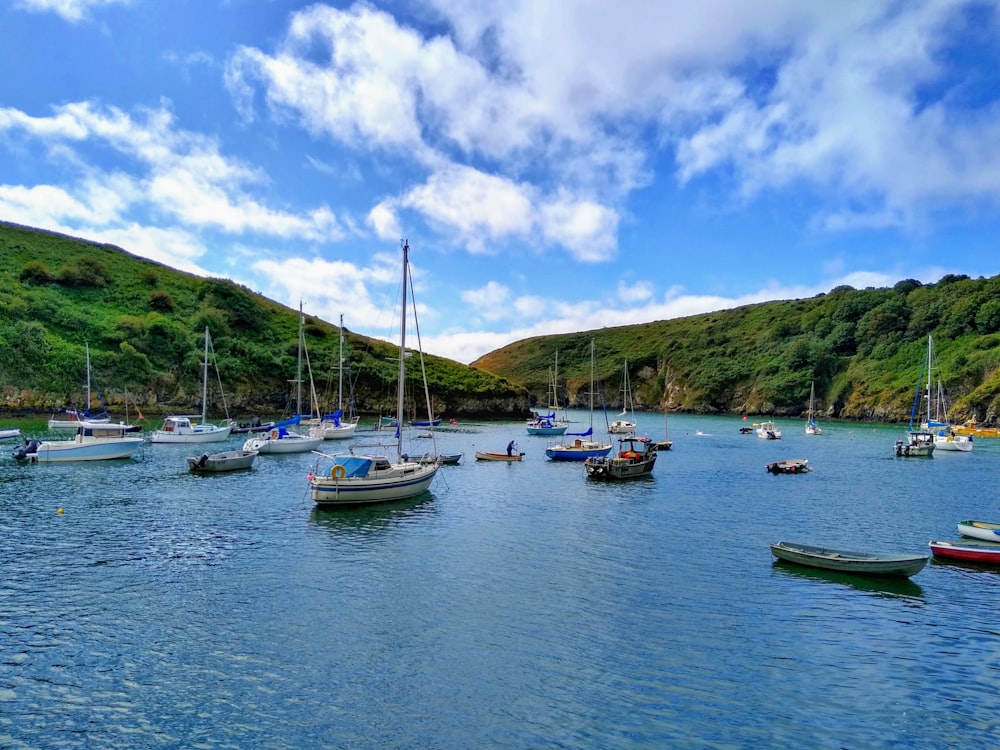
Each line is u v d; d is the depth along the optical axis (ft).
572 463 182.91
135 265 423.64
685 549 84.84
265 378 356.59
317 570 72.43
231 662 49.06
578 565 76.48
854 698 45.21
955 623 59.77
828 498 130.00
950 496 134.51
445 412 415.44
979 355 389.39
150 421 279.69
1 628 54.34
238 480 135.95
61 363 279.69
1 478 131.75
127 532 87.97
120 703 42.63
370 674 47.62
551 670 48.80
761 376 561.43
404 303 125.49
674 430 372.58
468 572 72.84
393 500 113.50
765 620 59.82
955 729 41.34
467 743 38.88
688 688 46.34
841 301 577.02
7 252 369.50
